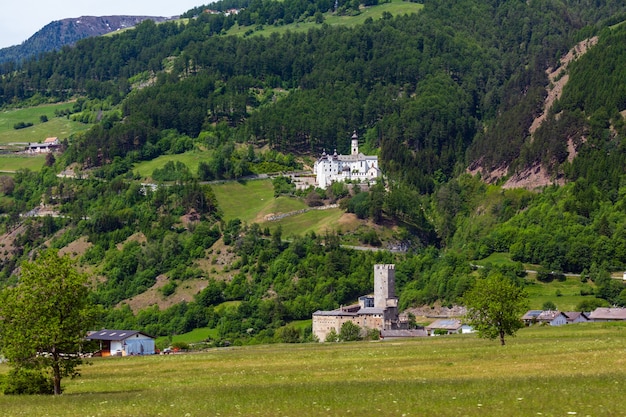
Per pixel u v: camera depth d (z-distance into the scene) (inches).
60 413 7204.7
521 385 7559.1
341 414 6530.5
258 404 7145.7
